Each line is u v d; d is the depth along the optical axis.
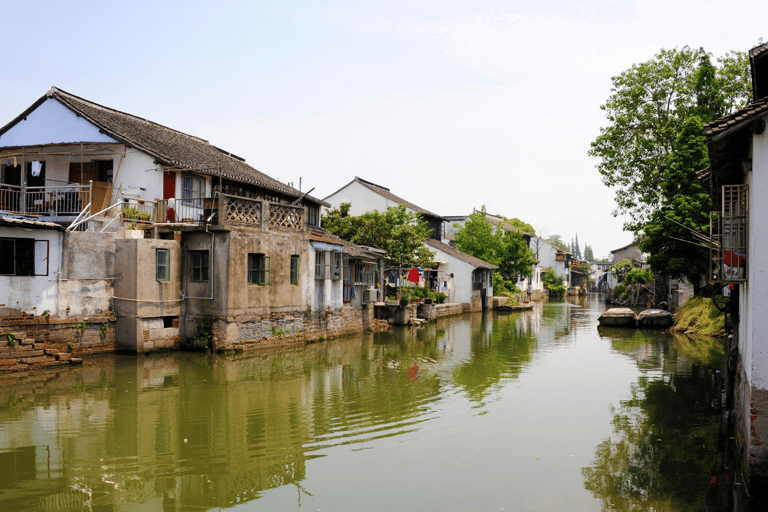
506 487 8.68
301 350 21.69
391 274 39.00
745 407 9.25
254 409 12.65
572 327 34.12
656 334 30.19
